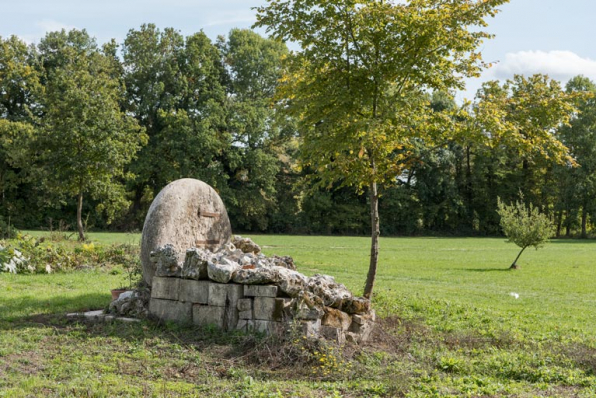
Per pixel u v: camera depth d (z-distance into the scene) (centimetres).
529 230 3238
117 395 778
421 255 4181
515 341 1231
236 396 804
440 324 1390
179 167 6625
